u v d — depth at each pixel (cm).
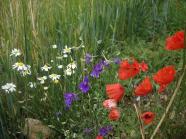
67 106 116
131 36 167
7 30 142
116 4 162
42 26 142
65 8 154
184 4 181
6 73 121
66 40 138
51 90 122
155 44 160
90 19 149
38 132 114
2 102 118
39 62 129
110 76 132
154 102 114
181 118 94
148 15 172
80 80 126
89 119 114
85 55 129
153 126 95
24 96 121
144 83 77
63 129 113
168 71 75
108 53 150
